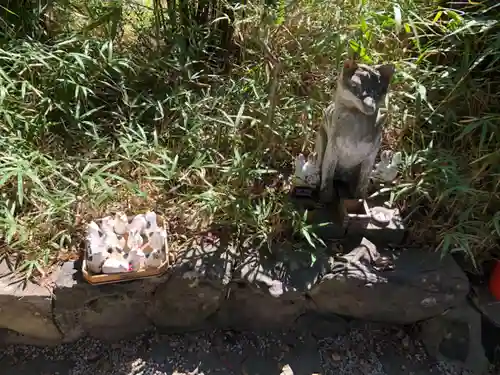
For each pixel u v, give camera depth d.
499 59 1.93
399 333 1.90
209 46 2.17
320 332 1.89
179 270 1.68
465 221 1.77
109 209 1.80
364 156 1.63
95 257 1.58
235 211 1.75
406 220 1.82
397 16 1.69
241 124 1.96
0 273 1.65
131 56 2.13
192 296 1.72
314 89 2.03
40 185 1.69
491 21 1.77
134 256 1.60
